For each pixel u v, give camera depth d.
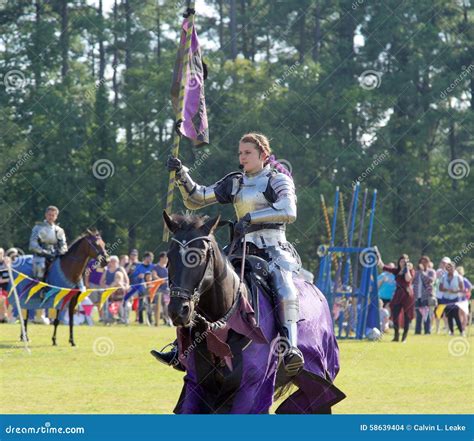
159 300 58.09
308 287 18.94
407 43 105.19
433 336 56.38
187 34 19.83
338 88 103.56
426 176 106.25
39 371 31.88
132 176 101.06
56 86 104.38
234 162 96.06
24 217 101.25
